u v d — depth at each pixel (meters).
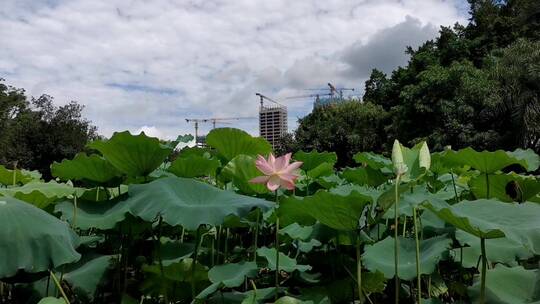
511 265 2.25
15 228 1.60
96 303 2.18
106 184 2.50
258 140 2.76
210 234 2.75
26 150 29.95
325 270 2.38
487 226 1.58
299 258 2.51
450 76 20.27
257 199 2.02
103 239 2.62
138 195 2.03
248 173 2.27
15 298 2.03
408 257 2.00
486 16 26.94
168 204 1.86
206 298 1.99
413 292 2.29
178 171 2.62
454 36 27.12
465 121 19.58
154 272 2.09
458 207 1.90
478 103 19.39
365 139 30.94
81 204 2.21
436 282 2.26
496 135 18.50
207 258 2.48
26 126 30.86
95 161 2.40
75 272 2.12
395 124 23.80
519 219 1.72
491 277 1.88
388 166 2.88
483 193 2.85
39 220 1.70
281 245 2.69
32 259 1.57
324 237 2.09
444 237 2.04
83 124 32.59
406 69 30.81
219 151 2.85
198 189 2.06
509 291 1.80
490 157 2.59
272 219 2.36
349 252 2.43
